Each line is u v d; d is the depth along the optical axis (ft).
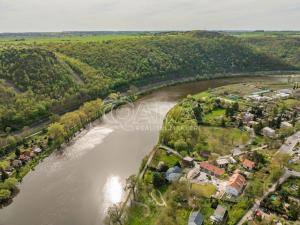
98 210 424.05
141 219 393.29
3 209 432.25
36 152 571.69
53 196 456.04
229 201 416.46
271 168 484.74
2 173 485.15
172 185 442.50
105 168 525.34
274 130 636.89
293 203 408.87
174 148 564.71
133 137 643.45
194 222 367.66
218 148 559.38
